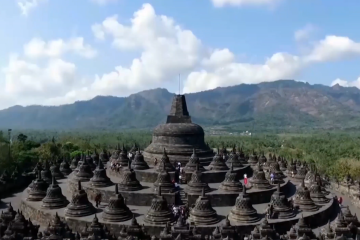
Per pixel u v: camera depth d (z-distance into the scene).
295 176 82.38
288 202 55.22
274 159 93.75
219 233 46.19
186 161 70.38
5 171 84.12
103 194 59.94
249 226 50.34
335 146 178.62
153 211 51.09
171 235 44.66
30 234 47.16
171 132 72.31
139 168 68.25
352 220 52.91
